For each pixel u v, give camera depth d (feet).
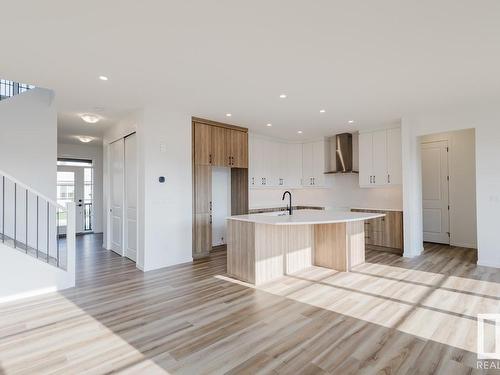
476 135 14.94
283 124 18.72
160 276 13.56
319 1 6.53
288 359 6.97
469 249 19.04
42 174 14.62
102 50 8.71
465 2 6.61
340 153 21.47
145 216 14.51
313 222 11.59
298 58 9.39
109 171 19.52
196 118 16.92
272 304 10.23
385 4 6.66
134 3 6.52
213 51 8.87
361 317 9.13
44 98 14.71
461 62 9.75
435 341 7.68
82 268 14.92
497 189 14.46
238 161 19.15
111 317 9.25
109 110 15.28
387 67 10.11
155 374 6.44
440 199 20.98
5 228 13.97
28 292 11.05
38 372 6.53
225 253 18.39
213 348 7.46
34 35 7.82
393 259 16.49
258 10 6.84
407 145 16.94
